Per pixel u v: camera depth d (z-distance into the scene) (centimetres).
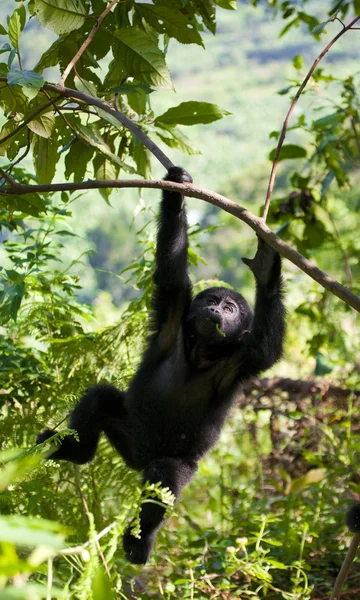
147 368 891
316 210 1384
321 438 1271
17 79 617
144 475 798
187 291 890
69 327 1077
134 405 870
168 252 834
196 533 1029
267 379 1320
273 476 1278
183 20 831
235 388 889
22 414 995
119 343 1065
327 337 1381
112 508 973
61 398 952
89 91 761
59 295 1084
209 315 848
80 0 737
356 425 1303
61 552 404
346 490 1148
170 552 991
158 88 803
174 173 710
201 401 873
